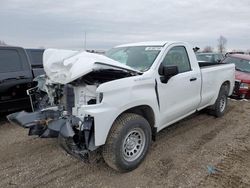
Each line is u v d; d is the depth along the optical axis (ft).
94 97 11.41
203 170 12.28
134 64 14.07
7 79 18.57
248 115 22.15
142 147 12.60
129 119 11.64
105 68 11.09
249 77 28.45
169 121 14.97
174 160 13.28
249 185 11.02
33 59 29.86
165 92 13.75
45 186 10.99
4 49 18.92
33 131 12.14
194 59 16.96
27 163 12.98
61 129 10.70
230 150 14.57
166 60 14.39
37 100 15.23
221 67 20.22
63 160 13.29
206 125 19.04
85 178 11.63
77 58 11.37
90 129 10.57
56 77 11.82
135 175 11.87
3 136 16.69
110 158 11.32
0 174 11.91
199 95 17.33
